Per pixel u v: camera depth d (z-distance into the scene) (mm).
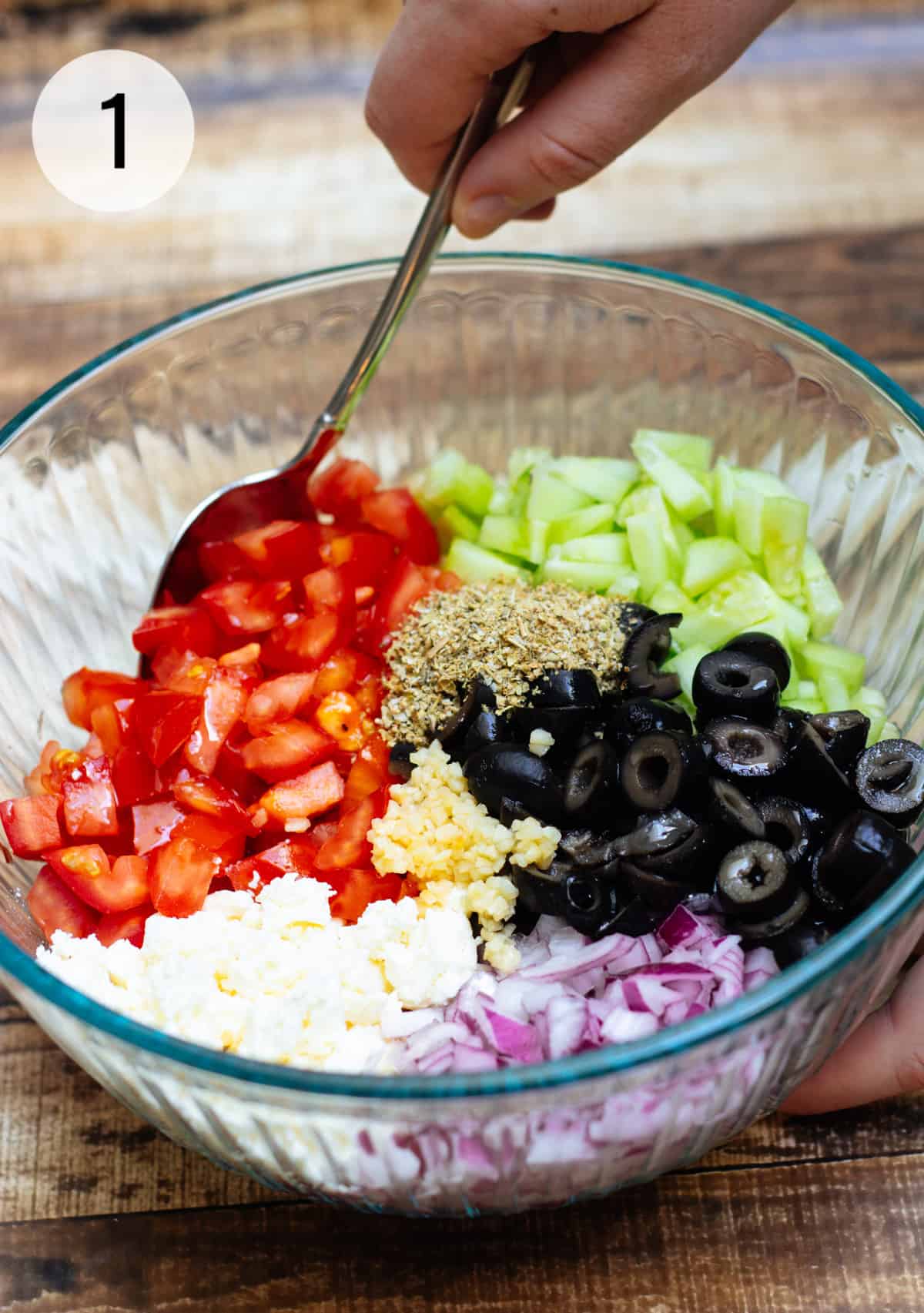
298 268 857
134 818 695
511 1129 583
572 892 647
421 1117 573
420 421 794
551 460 775
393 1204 617
